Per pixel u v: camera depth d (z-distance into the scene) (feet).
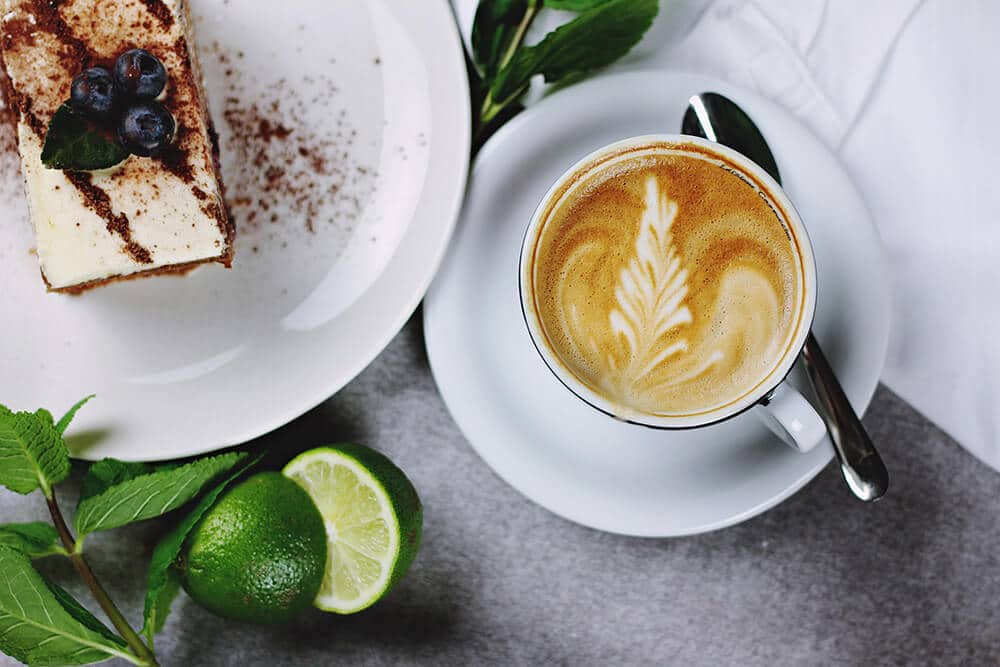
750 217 1.44
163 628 1.63
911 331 1.62
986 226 1.60
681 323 1.44
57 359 1.56
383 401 1.63
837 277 1.50
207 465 1.49
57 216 1.51
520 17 1.58
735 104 1.50
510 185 1.52
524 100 1.61
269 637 1.63
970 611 1.63
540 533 1.63
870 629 1.64
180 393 1.55
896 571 1.64
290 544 1.51
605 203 1.44
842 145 1.61
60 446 1.47
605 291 1.44
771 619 1.64
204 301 1.57
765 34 1.60
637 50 1.60
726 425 1.51
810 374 1.49
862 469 1.48
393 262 1.54
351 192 1.56
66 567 1.62
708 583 1.64
